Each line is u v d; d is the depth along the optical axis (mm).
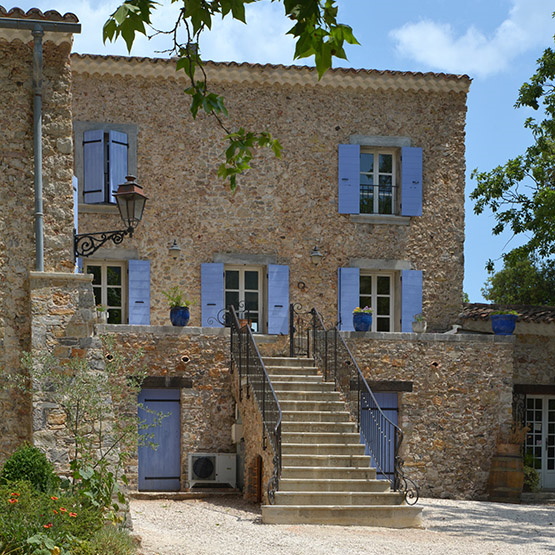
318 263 17078
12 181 10484
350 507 11758
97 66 16250
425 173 17734
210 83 16828
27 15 10453
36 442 9727
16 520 7250
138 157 16516
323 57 4668
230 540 10055
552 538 11539
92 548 7711
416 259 17594
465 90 17828
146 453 14961
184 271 16609
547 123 19875
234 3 4352
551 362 17359
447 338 15992
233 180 6258
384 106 17594
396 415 15836
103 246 16219
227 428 15078
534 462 17297
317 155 17266
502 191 20219
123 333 14719
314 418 13555
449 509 14070
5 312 10273
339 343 14609
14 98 10602
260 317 17109
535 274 24922
